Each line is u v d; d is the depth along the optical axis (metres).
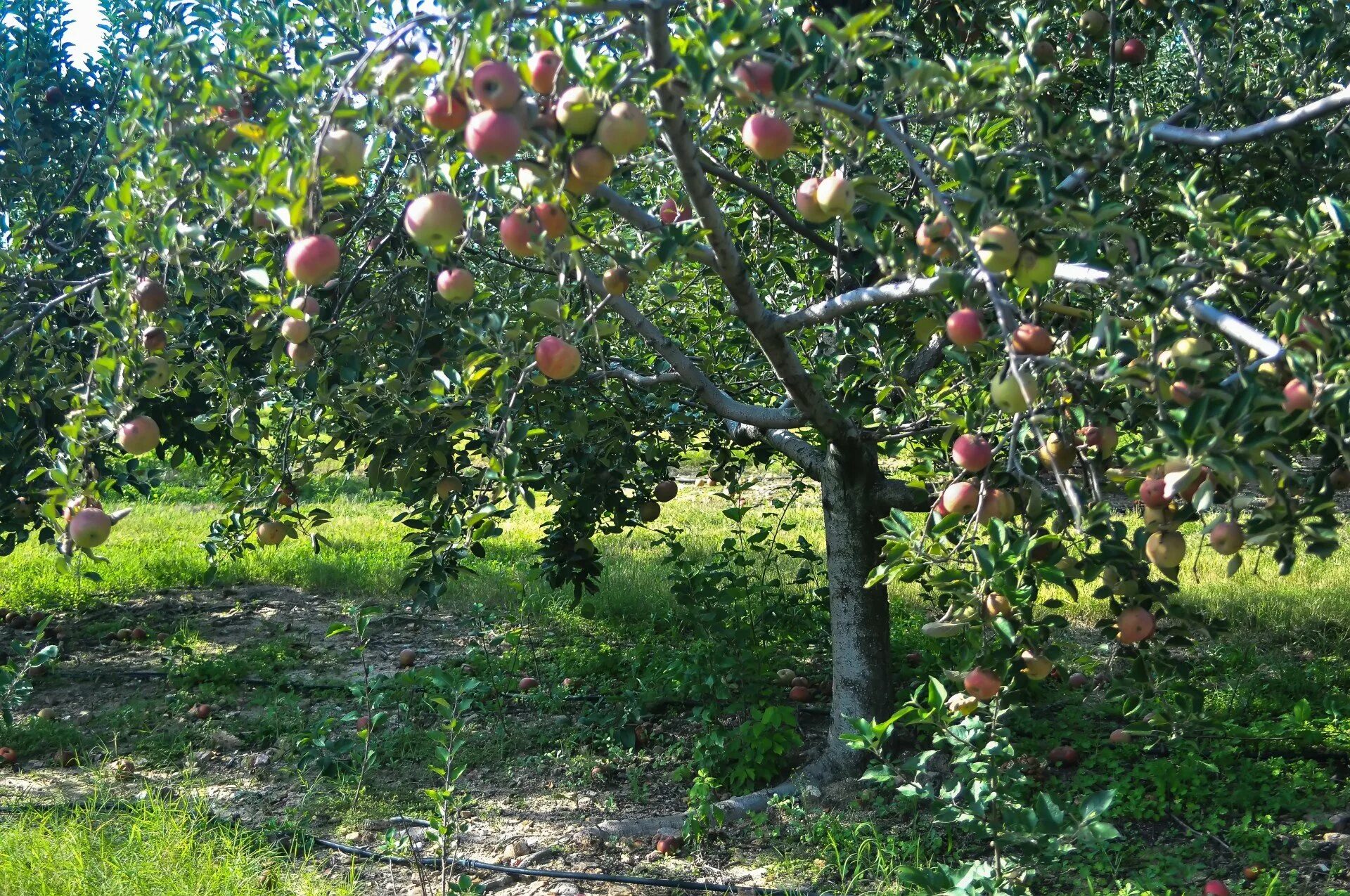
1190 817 4.36
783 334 3.46
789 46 2.43
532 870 4.10
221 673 6.27
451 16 2.21
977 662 2.92
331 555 9.05
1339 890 3.69
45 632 7.17
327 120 2.30
